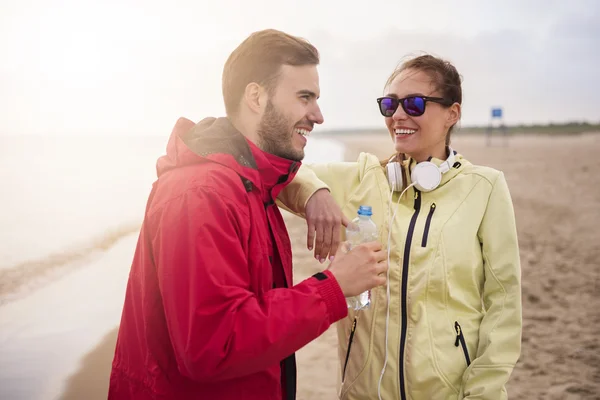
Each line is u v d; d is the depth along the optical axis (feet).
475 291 5.35
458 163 5.68
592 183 44.55
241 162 4.35
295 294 3.90
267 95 4.49
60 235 29.04
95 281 19.71
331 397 10.14
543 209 32.37
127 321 4.53
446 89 5.43
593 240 24.13
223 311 3.59
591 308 15.64
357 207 5.89
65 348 12.92
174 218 3.83
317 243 5.26
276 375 4.42
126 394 4.45
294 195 5.57
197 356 3.53
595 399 10.41
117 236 29.17
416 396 5.12
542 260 20.95
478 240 5.45
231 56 4.74
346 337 5.76
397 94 5.54
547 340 13.41
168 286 3.71
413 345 5.16
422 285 5.22
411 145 5.55
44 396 10.29
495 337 4.99
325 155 91.76
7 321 14.88
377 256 4.35
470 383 4.93
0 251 24.79
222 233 3.76
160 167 4.51
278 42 4.47
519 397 10.55
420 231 5.36
